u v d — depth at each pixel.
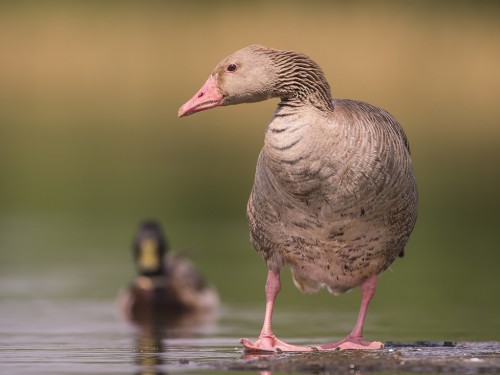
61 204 28.22
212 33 46.81
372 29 45.56
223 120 41.97
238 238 23.27
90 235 23.58
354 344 9.68
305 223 9.30
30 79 45.53
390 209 9.24
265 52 9.28
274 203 9.33
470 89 42.84
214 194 28.98
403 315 14.37
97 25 48.88
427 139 37.72
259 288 17.70
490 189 30.11
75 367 9.02
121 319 14.49
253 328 13.26
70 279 18.09
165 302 16.55
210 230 24.31
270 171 9.14
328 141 8.86
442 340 11.49
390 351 9.31
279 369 8.44
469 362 8.56
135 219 26.05
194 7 49.16
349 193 8.98
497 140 37.91
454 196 29.05
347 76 41.94
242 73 9.28
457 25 46.75
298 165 8.88
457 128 39.06
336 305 15.93
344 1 47.69
